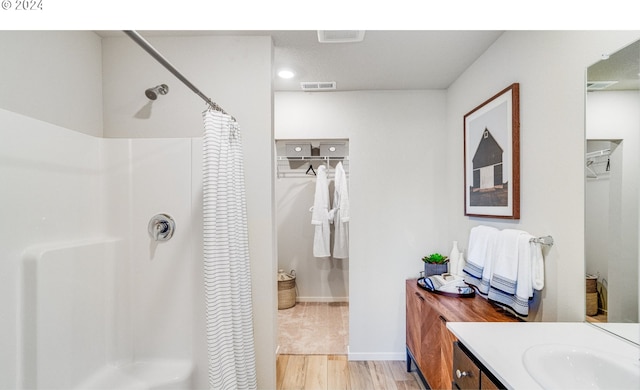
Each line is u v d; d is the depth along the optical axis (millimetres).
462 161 2258
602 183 1119
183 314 1607
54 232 1359
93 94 1804
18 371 1175
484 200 1900
